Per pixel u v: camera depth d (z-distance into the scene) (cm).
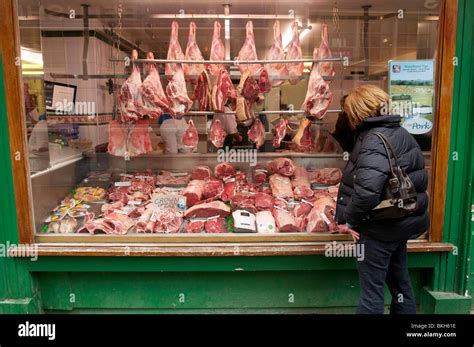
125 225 292
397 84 282
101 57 357
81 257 272
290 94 349
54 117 340
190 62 315
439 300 277
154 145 375
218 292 290
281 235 280
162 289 289
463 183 274
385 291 296
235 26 363
